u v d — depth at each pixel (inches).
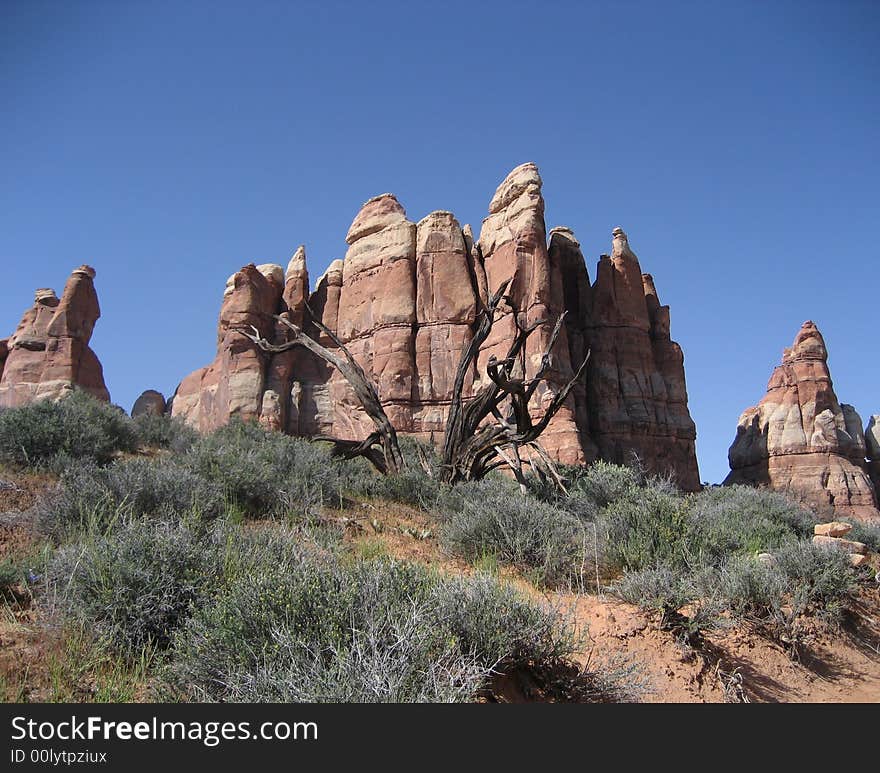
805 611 358.0
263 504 397.1
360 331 2065.7
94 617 199.3
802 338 2842.0
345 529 378.6
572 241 2279.8
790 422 2701.8
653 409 2043.6
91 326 2517.2
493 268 1950.1
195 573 217.0
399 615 175.6
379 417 674.8
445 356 1907.0
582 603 304.5
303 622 172.7
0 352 2659.9
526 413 624.7
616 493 546.3
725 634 309.1
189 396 2449.6
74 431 461.4
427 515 490.0
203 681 168.4
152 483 330.0
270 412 1983.3
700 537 381.1
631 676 233.6
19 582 231.3
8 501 338.6
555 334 655.8
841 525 569.3
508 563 349.1
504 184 2057.1
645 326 2149.4
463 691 159.2
